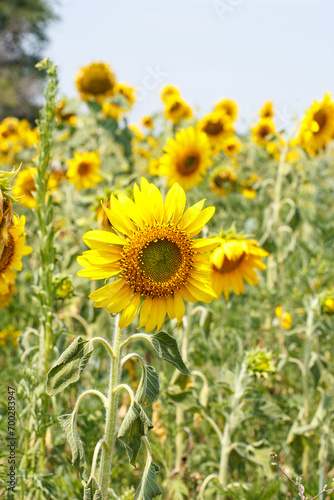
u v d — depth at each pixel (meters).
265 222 3.25
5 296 2.62
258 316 3.14
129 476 2.68
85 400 2.68
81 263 1.69
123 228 1.72
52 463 2.55
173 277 1.75
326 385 2.95
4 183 1.74
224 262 2.61
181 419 2.69
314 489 2.51
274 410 2.58
